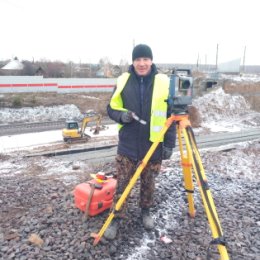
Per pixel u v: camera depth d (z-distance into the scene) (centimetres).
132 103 322
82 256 321
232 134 2089
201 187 271
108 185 383
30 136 1919
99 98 3117
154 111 321
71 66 4772
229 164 751
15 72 4094
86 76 4594
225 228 394
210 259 325
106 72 4800
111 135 2047
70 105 2742
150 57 314
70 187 537
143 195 365
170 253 335
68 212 406
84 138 1809
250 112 3203
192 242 357
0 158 1223
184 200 459
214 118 2859
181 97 297
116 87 327
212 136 1973
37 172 788
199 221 401
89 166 845
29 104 2608
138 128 328
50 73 4334
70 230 366
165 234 370
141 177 357
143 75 320
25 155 1373
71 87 3219
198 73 3684
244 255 339
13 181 582
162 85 321
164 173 582
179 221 400
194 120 2506
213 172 649
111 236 341
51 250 333
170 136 329
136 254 331
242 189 551
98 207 370
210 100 3048
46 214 407
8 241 351
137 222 385
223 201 484
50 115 2556
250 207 466
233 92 3562
